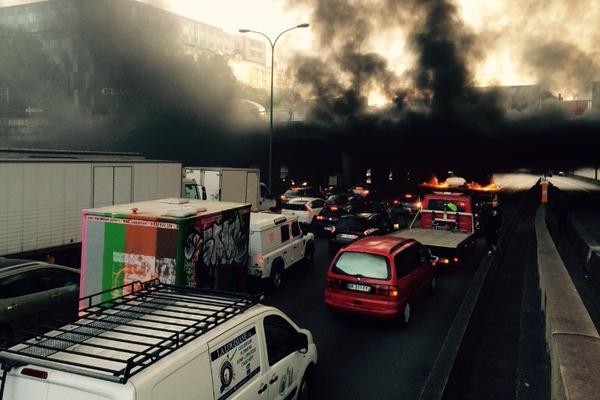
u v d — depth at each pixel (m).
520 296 11.12
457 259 13.53
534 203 35.25
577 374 4.65
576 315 6.61
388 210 29.91
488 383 6.62
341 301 9.51
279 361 5.25
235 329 4.50
